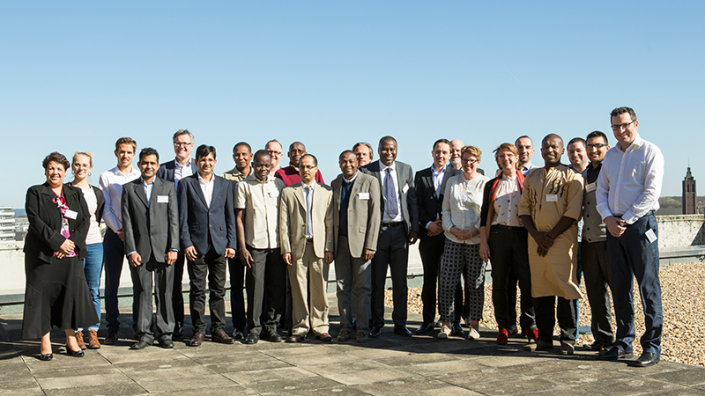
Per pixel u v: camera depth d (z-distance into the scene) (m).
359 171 6.42
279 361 5.09
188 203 5.86
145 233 5.69
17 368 4.84
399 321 6.34
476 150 6.09
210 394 4.05
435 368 4.80
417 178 6.65
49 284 5.16
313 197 6.09
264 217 5.98
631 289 4.95
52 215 5.18
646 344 4.80
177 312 6.12
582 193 5.21
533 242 5.33
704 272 12.26
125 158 6.10
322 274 6.08
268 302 6.08
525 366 4.82
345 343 5.90
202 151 5.82
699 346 5.82
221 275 5.94
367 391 4.12
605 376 4.45
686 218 18.03
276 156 6.87
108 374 4.62
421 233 6.48
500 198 5.73
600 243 5.20
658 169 4.76
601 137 5.33
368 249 5.98
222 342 5.90
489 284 11.09
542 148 5.38
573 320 5.26
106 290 5.95
